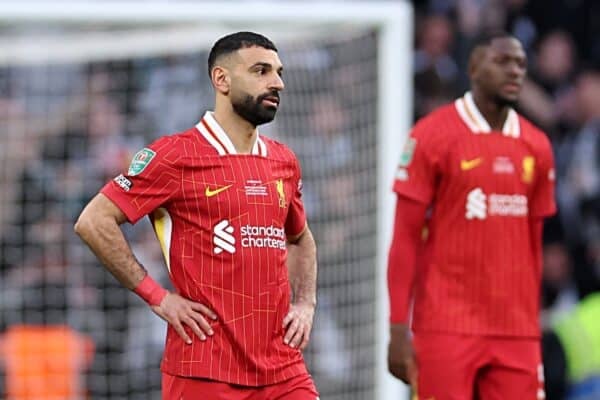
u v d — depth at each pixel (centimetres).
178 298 1855
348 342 3091
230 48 1883
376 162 3069
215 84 1900
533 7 4231
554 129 4169
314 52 3162
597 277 4019
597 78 4191
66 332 3406
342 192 3109
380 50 3044
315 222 3134
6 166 3512
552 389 3161
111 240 1847
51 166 3509
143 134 3528
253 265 1855
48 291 3431
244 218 1858
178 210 1861
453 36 4078
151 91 3525
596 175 4128
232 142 1889
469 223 2378
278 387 1875
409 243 2386
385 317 2972
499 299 2373
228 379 1841
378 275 2994
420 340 2398
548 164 2430
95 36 3634
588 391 3159
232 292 1847
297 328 1909
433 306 2384
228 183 1859
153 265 3381
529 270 2405
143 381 3397
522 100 4162
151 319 3419
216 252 1847
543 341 3183
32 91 3581
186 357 1850
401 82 2984
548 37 4225
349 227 3092
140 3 2972
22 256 3441
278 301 1877
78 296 3431
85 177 3500
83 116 3547
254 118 1878
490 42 2403
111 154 3509
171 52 3353
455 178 2377
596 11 4241
